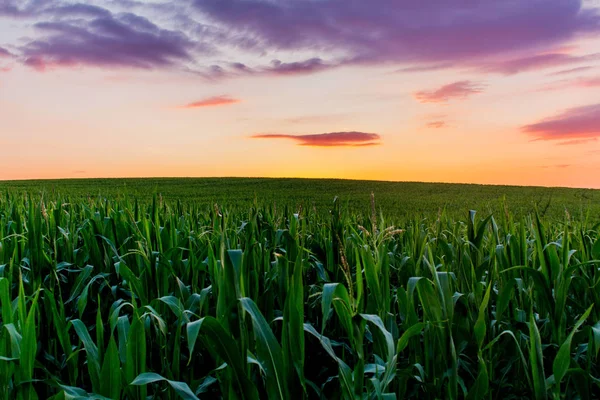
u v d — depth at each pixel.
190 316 3.83
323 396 3.20
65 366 3.87
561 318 3.47
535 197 33.53
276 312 4.09
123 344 3.05
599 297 3.94
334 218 5.45
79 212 9.03
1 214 9.16
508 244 4.59
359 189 40.94
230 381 2.57
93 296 5.40
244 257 3.35
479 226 4.78
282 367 2.49
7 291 2.93
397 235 7.11
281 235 5.29
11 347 2.77
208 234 6.09
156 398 3.22
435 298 3.12
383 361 3.22
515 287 4.30
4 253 5.21
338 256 4.91
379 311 3.39
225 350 2.43
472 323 3.48
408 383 3.51
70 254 5.81
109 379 2.58
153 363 3.86
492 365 3.50
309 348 4.18
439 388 3.07
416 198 31.86
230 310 2.74
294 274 2.54
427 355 3.19
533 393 2.99
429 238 5.72
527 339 3.55
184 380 3.62
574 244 5.28
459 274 4.08
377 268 3.75
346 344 3.85
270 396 2.46
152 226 5.83
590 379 3.23
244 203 24.25
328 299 2.85
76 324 2.97
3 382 2.67
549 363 3.79
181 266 4.92
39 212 4.98
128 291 5.06
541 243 4.09
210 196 30.70
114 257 5.57
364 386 3.28
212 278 4.16
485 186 46.12
